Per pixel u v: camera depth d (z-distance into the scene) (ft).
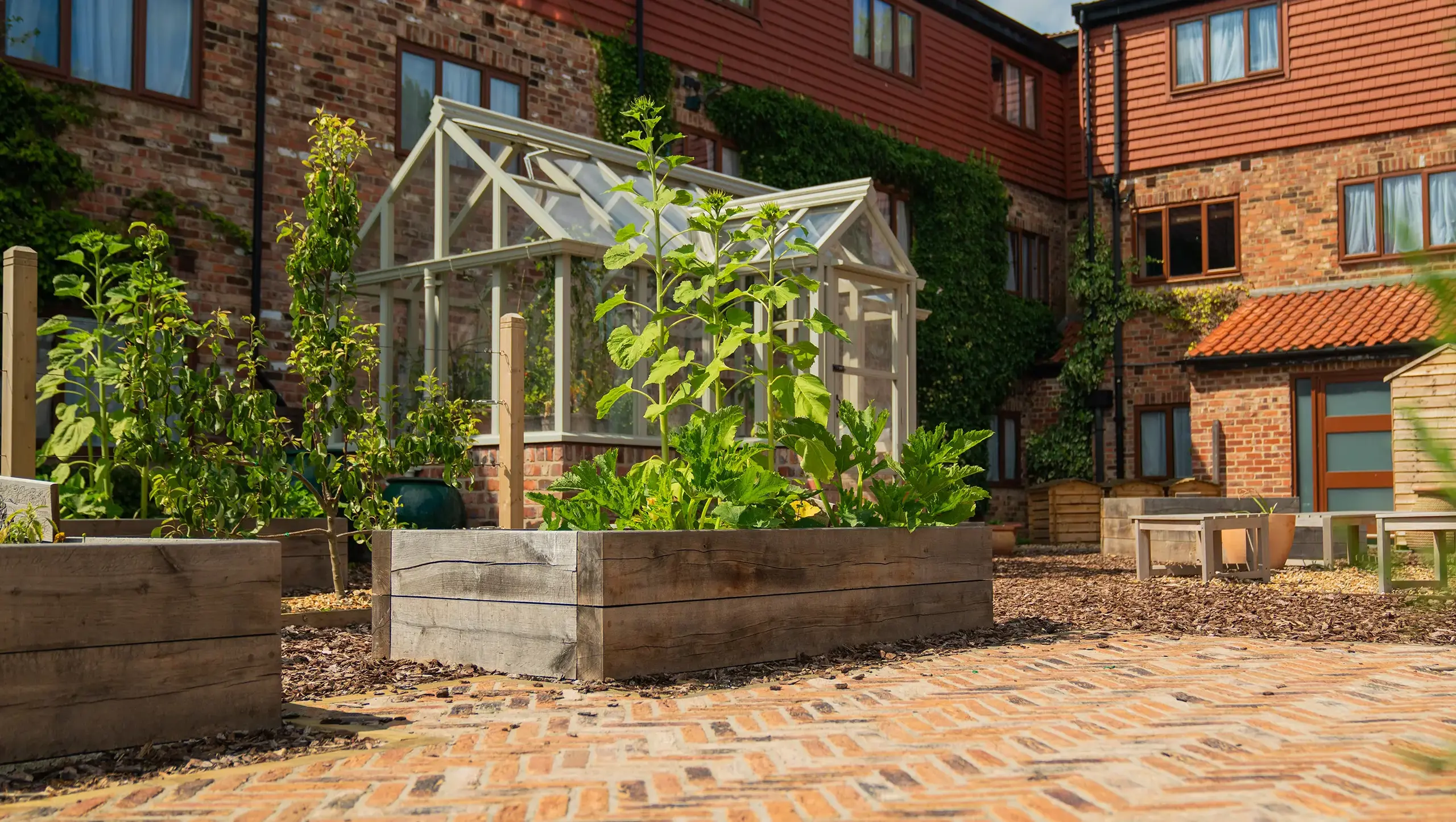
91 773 10.60
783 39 52.26
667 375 18.79
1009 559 42.42
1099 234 64.03
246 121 34.37
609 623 14.96
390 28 37.99
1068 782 10.17
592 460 31.12
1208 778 10.28
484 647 16.19
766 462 19.94
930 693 14.49
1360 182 57.21
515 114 41.68
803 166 51.42
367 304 35.88
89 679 11.14
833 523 20.22
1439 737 11.87
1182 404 60.85
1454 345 4.70
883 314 37.70
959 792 9.85
